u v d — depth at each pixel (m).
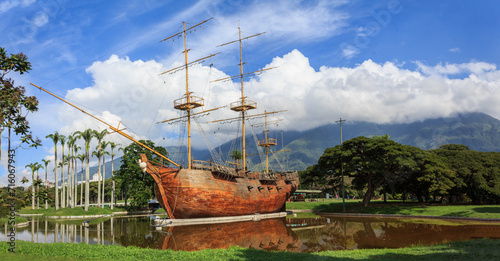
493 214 45.81
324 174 70.69
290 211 71.94
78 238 32.22
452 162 69.38
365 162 63.03
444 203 73.12
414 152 63.34
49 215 65.94
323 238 31.20
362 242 28.48
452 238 29.23
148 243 28.50
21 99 17.31
